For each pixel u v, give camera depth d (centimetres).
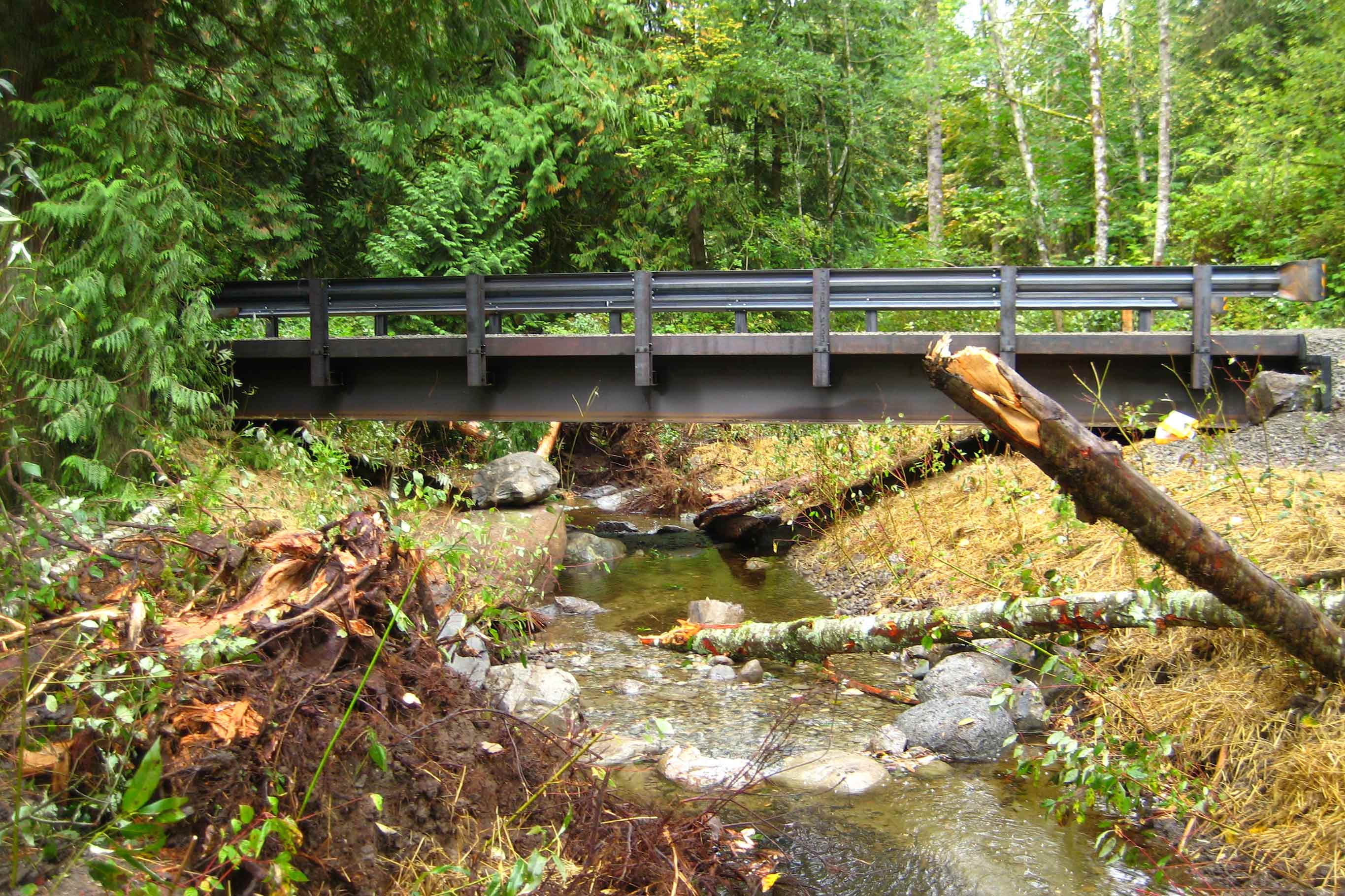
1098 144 1603
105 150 757
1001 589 578
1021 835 386
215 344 912
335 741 278
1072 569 620
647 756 470
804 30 1884
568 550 970
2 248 492
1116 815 404
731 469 1371
